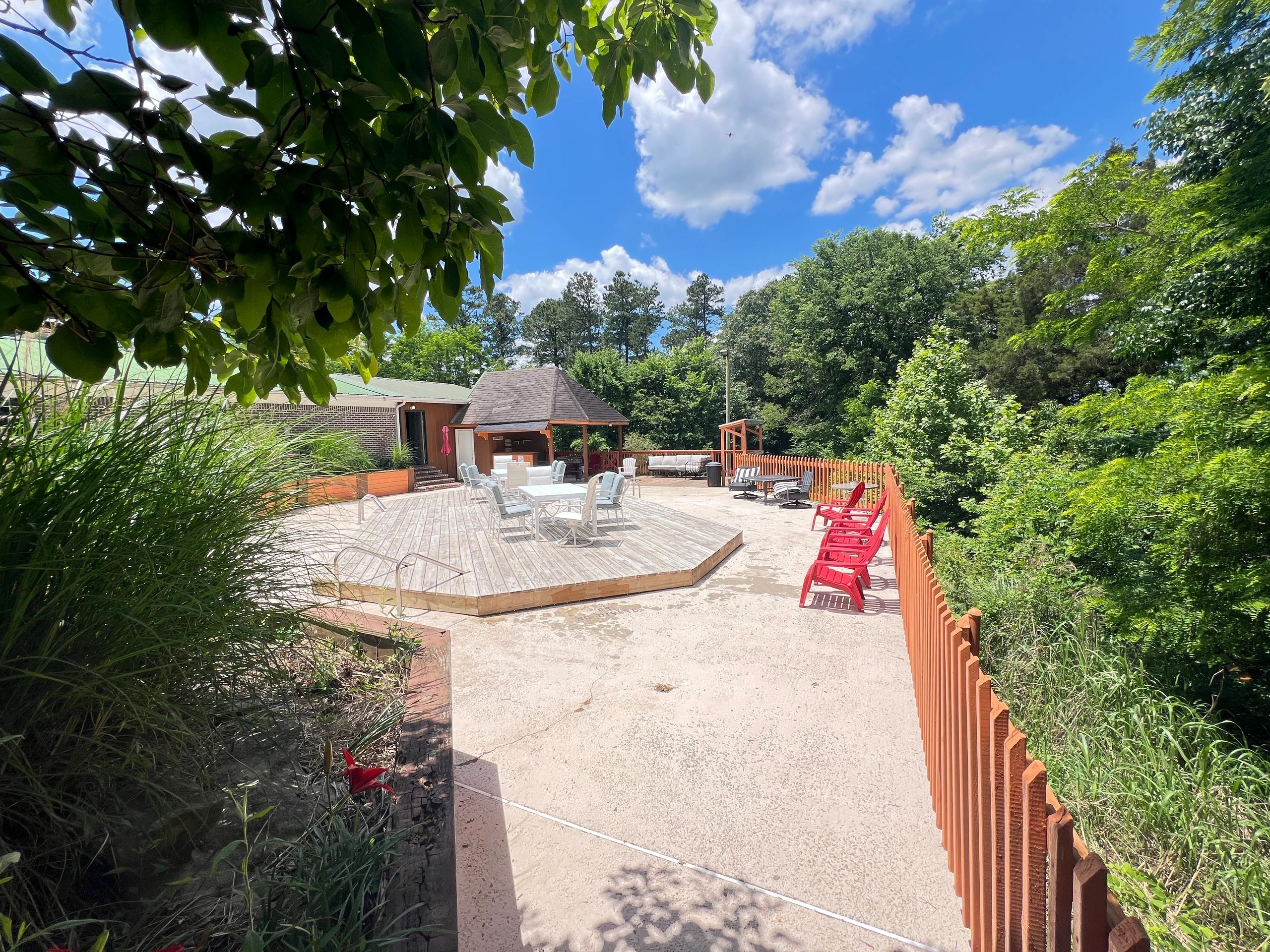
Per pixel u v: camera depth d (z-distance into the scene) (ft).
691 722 11.93
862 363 93.61
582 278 212.84
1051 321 24.36
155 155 3.75
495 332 207.72
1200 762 10.95
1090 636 17.39
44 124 3.50
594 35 5.59
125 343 4.54
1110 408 20.86
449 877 5.94
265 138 3.89
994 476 37.27
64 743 5.33
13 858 3.04
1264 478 15.62
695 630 17.51
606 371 107.76
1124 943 3.42
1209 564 17.46
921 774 10.03
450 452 71.36
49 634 5.19
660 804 9.28
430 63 3.79
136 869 5.28
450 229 4.87
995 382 75.15
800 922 6.99
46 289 4.05
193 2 3.24
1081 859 4.37
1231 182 18.92
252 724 7.29
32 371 6.05
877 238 97.40
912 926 6.91
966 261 91.97
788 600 20.61
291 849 5.82
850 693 13.16
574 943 6.74
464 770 10.32
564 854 8.19
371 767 7.30
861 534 22.90
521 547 27.61
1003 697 13.98
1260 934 7.54
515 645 16.39
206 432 7.85
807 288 103.76
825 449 95.71
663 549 26.89
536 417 69.21
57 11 3.58
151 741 5.90
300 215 3.76
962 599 19.60
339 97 3.86
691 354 118.21
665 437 107.04
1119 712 12.61
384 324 5.58
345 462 11.10
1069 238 22.12
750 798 9.41
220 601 6.97
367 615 14.55
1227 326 20.54
